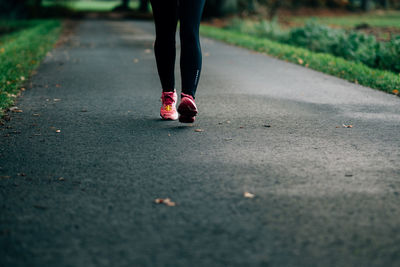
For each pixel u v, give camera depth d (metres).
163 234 2.52
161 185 3.23
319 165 3.67
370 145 4.23
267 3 24.45
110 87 7.11
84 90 6.83
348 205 2.91
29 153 3.94
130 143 4.24
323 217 2.73
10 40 15.62
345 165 3.67
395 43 9.75
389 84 7.19
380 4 45.84
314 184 3.26
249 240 2.45
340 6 41.88
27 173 3.46
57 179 3.35
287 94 6.66
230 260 2.25
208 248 2.37
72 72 8.54
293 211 2.81
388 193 3.11
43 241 2.44
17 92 6.57
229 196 3.04
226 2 30.20
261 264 2.21
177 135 4.52
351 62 9.60
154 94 6.59
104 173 3.47
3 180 3.32
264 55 11.60
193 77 4.59
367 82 7.52
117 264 2.21
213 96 6.49
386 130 4.77
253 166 3.63
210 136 4.49
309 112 5.55
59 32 18.67
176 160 3.77
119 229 2.58
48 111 5.50
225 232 2.54
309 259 2.26
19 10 34.50
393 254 2.31
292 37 14.27
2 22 29.25
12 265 2.21
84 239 2.46
